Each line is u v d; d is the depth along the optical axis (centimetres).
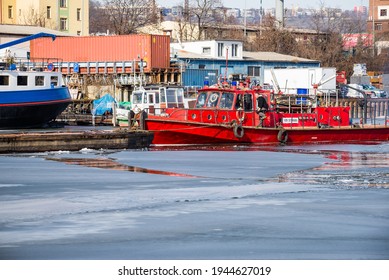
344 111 9369
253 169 6272
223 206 4344
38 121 11075
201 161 6875
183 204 4409
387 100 13562
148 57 13812
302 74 13225
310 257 3247
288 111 9000
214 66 15162
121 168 6250
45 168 6181
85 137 7762
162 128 8275
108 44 14262
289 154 7650
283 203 4450
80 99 13575
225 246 3416
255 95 8625
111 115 12488
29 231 3684
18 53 15538
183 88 10625
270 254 3291
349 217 4034
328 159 7206
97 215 4075
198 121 8381
